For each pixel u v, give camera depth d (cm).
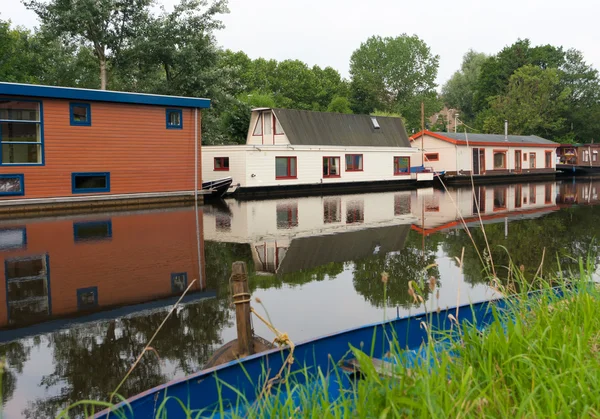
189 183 2105
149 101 1942
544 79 5125
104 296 678
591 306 358
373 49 7188
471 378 262
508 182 3519
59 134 1762
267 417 271
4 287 724
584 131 5447
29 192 1714
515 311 368
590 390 248
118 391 412
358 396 266
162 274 805
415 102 6969
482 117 5641
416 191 2762
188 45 2839
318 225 1384
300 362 353
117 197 1889
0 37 3956
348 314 601
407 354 342
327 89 6712
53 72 3609
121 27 2880
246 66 6531
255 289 724
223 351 449
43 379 434
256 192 2538
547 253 958
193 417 298
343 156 2916
